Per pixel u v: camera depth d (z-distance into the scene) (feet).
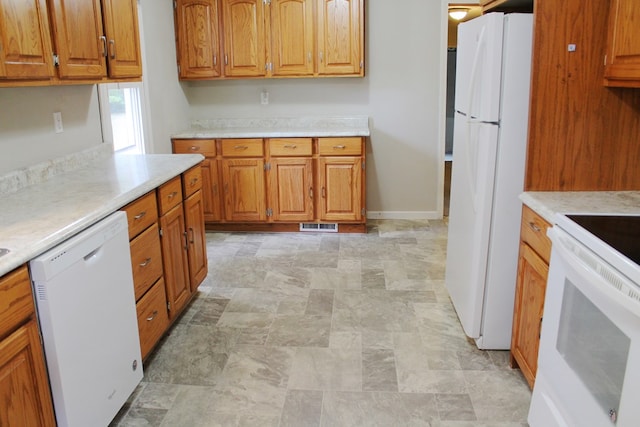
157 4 13.70
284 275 11.97
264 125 16.26
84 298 5.82
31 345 5.09
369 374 7.99
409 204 16.51
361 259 12.94
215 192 14.94
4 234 5.48
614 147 7.08
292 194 14.80
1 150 7.64
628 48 6.07
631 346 4.19
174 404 7.32
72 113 9.45
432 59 15.44
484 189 7.79
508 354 8.50
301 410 7.16
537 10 6.69
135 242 7.48
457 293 9.55
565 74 6.86
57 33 7.11
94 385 6.08
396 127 15.97
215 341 9.05
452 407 7.17
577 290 5.26
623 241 4.90
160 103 14.01
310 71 14.89
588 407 4.97
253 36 14.76
